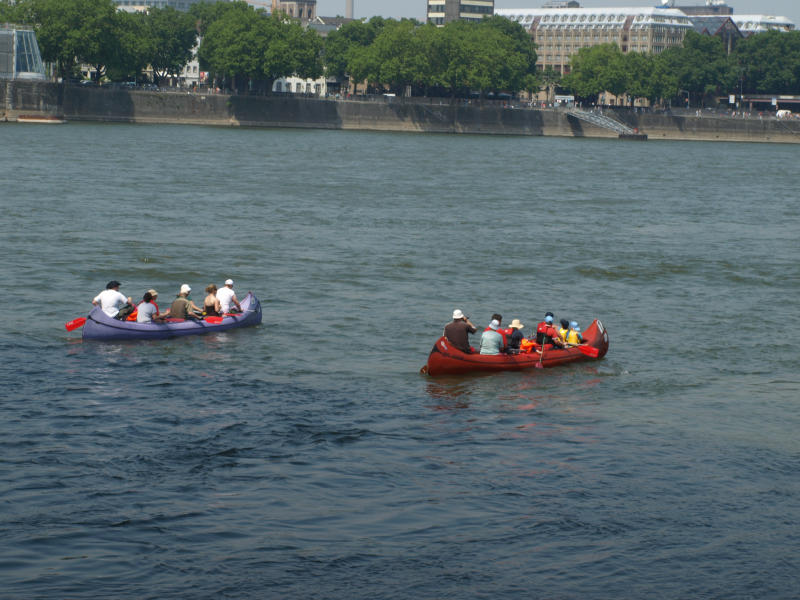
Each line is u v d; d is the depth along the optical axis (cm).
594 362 3741
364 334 4053
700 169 14300
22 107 19625
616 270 5694
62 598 1955
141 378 3359
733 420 3094
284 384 3341
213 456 2669
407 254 5941
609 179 12006
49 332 3906
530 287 5144
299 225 6988
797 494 2522
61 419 2917
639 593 2039
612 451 2791
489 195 9606
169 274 5162
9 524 2236
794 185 12006
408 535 2250
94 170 10300
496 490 2502
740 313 4662
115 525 2255
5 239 5862
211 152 13612
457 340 3512
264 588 2022
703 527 2325
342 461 2664
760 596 2039
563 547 2216
